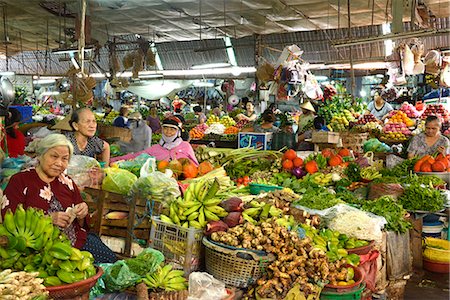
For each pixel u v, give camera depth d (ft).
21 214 7.38
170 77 56.08
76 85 29.58
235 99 48.08
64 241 7.62
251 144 22.63
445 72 30.04
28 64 66.44
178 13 35.96
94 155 15.08
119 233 11.80
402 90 44.62
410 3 19.53
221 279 10.62
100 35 43.73
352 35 43.06
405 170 19.47
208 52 52.21
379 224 13.71
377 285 13.34
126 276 9.11
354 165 19.24
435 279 16.52
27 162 12.76
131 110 44.86
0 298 6.15
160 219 11.39
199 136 33.58
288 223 11.43
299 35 45.37
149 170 12.26
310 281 10.43
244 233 10.66
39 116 42.39
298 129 30.30
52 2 33.47
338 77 49.16
